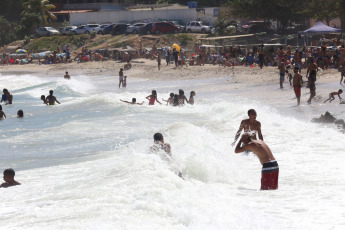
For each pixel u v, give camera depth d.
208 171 19.03
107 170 20.42
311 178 18.38
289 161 22.50
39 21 178.62
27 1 193.25
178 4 174.88
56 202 15.09
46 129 39.88
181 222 12.11
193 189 15.41
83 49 132.25
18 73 118.81
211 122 37.69
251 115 22.92
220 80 77.31
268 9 130.50
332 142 27.09
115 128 38.59
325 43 91.50
